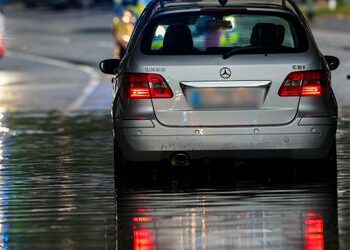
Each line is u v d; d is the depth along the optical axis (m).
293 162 24.34
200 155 22.83
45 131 34.53
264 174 24.77
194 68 22.75
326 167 23.95
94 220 19.75
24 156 28.62
